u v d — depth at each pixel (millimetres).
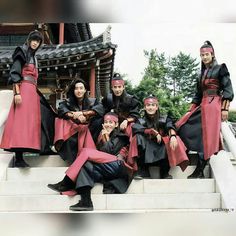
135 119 4984
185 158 4574
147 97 4793
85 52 11492
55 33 17844
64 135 4797
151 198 4398
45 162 5055
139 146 4574
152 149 4695
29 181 4578
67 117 4801
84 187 4160
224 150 4992
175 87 26797
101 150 4613
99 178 4363
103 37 11695
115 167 4367
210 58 4922
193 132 4828
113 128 4688
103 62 12273
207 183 4590
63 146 4836
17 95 4719
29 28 14844
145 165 4797
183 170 4668
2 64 11727
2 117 5242
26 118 4719
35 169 4738
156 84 23109
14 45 14883
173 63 27094
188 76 26766
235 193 4395
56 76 12258
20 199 4324
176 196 4422
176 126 4934
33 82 4914
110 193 4445
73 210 4156
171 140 4578
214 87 4848
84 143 4785
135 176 4562
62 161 5059
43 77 12352
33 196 4336
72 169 4199
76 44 12312
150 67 25641
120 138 4680
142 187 4551
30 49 4941
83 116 4754
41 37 4980
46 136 5000
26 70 4887
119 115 5109
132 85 22906
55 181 4703
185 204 4406
